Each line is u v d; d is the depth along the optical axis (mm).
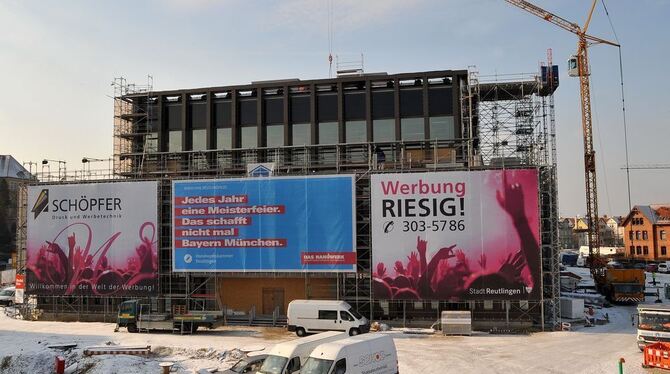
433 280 42219
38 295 49125
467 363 30125
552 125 53562
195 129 56781
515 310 42188
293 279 46906
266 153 54531
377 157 49750
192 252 46375
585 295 61375
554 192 43375
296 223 44844
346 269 43781
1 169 148000
